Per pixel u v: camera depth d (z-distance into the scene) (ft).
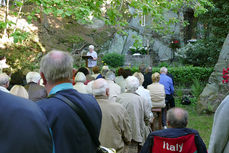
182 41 52.37
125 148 10.48
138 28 54.03
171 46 50.88
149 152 8.17
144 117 12.74
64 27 50.24
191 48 44.68
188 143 7.75
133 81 12.35
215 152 6.92
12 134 2.74
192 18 52.95
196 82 34.40
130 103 11.89
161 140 7.96
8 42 37.14
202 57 43.91
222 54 30.12
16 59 35.04
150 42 51.55
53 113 4.82
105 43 50.98
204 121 25.48
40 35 44.29
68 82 5.47
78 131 4.90
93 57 30.89
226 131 6.67
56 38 46.80
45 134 3.02
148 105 12.67
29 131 2.83
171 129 8.11
